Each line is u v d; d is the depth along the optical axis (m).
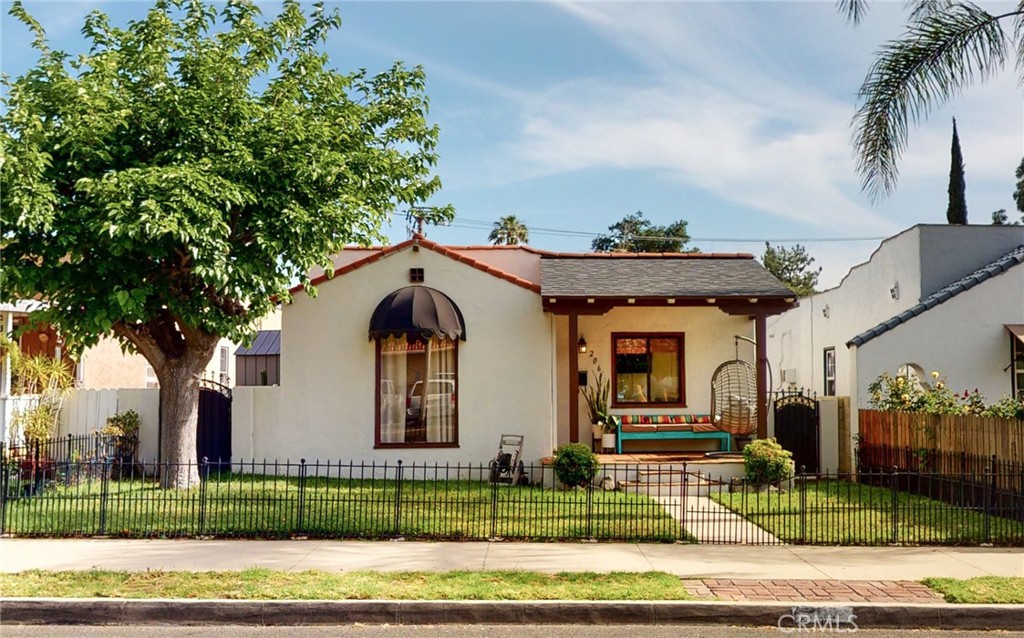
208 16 13.95
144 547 9.84
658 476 14.62
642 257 19.22
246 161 12.55
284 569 8.77
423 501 11.91
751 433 16.94
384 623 7.57
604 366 18.77
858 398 17.23
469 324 16.58
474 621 7.59
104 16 13.59
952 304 17.55
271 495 12.89
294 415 16.52
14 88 12.16
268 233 12.80
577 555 9.55
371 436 16.45
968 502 13.18
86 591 7.86
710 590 8.06
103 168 12.69
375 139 15.20
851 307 21.98
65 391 16.33
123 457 15.69
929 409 14.88
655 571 8.77
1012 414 12.80
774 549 9.95
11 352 16.05
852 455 17.14
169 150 12.73
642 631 7.37
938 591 8.04
